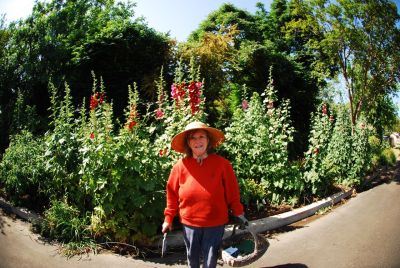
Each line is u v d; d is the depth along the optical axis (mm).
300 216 6445
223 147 6816
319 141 8609
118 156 4633
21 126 8844
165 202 4781
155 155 4902
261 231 5570
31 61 11133
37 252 4398
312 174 7297
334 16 17750
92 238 4746
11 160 6250
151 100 11438
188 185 3062
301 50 23297
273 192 6910
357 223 6180
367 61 18016
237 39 19047
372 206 7598
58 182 5328
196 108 5609
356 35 17500
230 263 3404
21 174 5867
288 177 6961
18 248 4469
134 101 5289
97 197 4734
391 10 16562
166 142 5258
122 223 4707
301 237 5363
